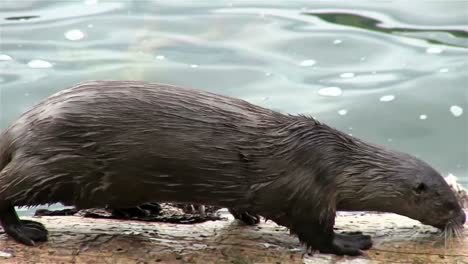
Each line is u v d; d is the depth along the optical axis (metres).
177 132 13.39
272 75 25.02
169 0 30.33
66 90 13.73
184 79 24.50
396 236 14.66
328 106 23.47
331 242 14.01
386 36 27.72
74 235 14.41
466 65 25.61
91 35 27.34
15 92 23.61
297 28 28.17
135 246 14.12
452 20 29.09
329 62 25.98
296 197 13.56
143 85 13.74
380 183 13.91
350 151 13.93
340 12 29.73
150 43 26.80
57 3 30.11
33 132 13.34
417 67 25.69
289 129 13.73
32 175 13.27
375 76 25.12
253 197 13.63
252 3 30.30
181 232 14.77
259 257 13.98
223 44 26.94
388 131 22.64
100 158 13.30
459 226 14.38
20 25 28.08
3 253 13.75
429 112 23.52
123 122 13.31
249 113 13.87
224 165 13.47
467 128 22.88
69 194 13.55
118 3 30.05
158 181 13.48
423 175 14.11
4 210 14.03
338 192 13.84
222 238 14.58
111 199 13.67
